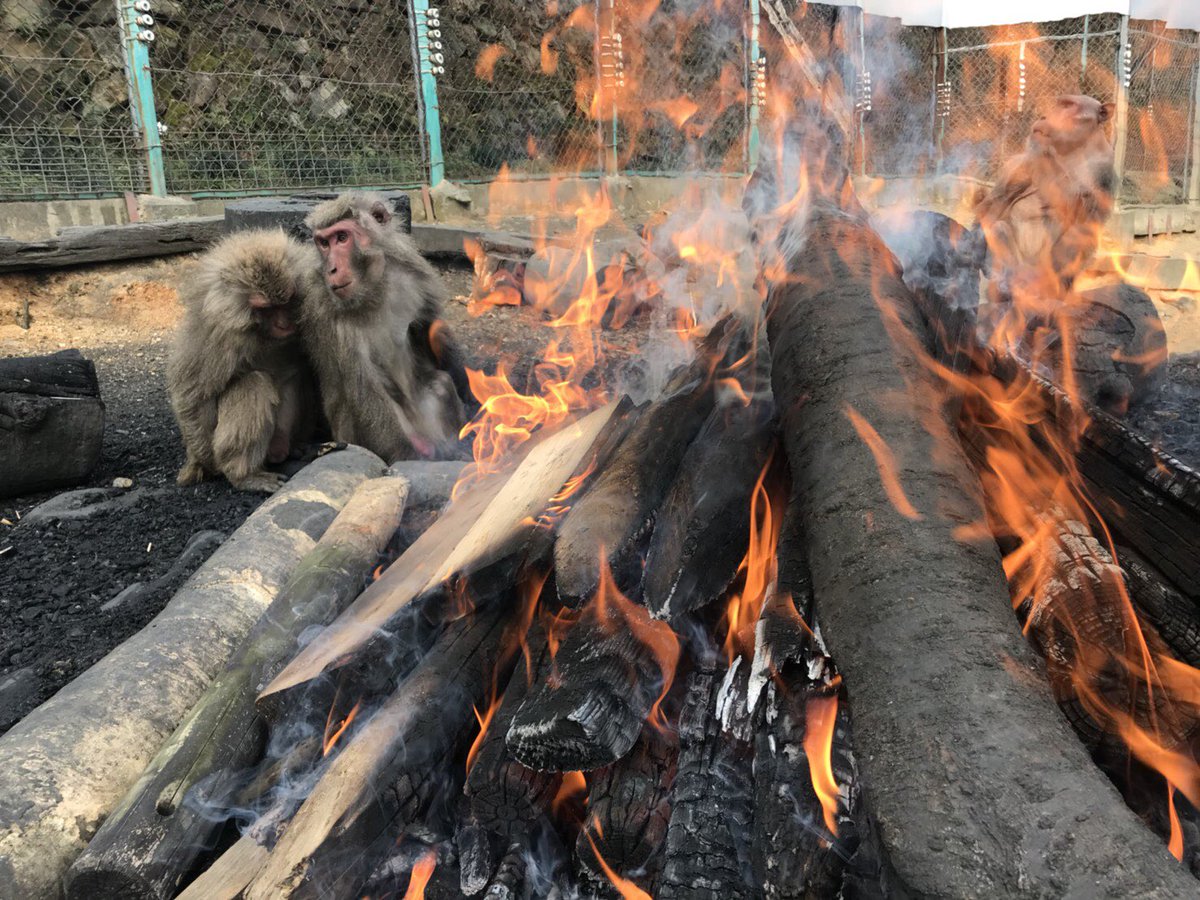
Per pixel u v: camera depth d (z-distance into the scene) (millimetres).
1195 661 925
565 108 5863
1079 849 538
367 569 1287
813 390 956
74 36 4141
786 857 734
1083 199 2479
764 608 862
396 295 2037
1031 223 2525
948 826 571
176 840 897
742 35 6117
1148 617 922
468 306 3684
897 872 570
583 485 1131
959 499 802
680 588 909
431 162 4797
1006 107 6941
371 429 2006
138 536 1821
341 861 828
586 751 786
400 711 927
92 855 860
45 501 2020
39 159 3793
